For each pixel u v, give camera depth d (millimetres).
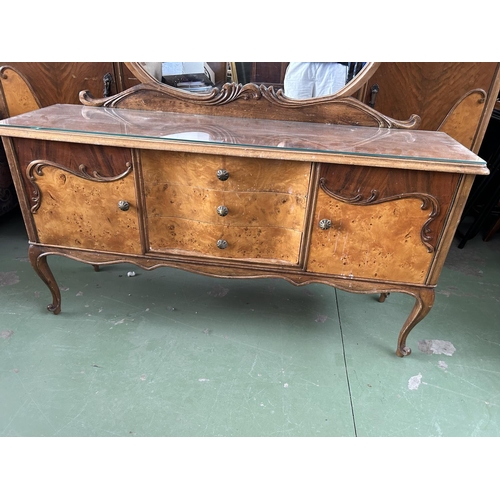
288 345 1701
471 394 1510
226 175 1309
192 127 1449
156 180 1377
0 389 1431
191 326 1777
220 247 1467
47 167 1392
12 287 1954
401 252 1380
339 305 1971
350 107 1575
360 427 1368
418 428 1373
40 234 1558
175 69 1670
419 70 1683
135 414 1372
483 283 2182
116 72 1821
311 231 1385
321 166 1260
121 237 1507
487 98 1720
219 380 1517
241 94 1589
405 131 1559
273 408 1419
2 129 1328
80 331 1707
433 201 1264
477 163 1189
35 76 1872
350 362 1630
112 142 1286
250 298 1987
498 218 2598
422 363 1640
